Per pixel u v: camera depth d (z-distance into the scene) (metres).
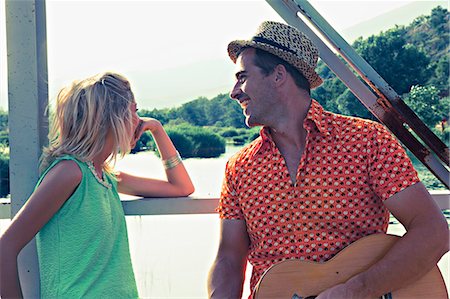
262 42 1.71
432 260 1.58
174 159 1.98
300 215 1.69
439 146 1.89
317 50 1.77
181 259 2.12
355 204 1.67
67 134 1.67
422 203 1.60
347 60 1.84
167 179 1.99
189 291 2.04
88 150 1.66
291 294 1.64
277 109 1.72
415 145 1.91
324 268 1.65
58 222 1.62
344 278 1.65
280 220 1.72
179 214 1.96
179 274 2.09
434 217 1.59
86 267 1.62
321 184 1.67
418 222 1.59
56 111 1.70
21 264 1.88
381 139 1.65
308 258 1.69
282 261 1.66
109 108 1.67
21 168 1.85
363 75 1.84
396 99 1.86
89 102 1.65
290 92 1.72
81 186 1.63
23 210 1.57
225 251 1.83
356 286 1.58
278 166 1.73
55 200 1.59
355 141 1.67
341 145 1.68
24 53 1.82
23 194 1.85
